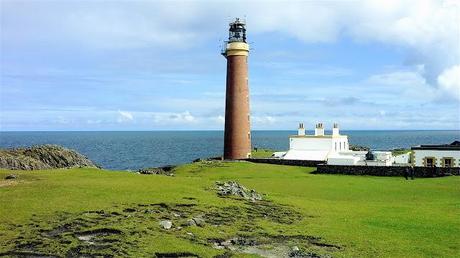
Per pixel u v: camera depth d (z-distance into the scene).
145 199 31.78
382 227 30.00
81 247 22.48
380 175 65.25
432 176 62.81
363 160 72.31
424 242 26.59
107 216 27.38
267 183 54.19
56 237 23.58
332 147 86.06
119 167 127.88
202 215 29.98
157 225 26.55
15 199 29.73
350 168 67.12
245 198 37.34
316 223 30.72
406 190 48.25
